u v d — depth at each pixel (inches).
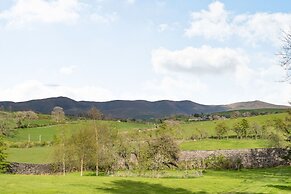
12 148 4896.7
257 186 2276.1
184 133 5772.6
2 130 5713.6
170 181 2390.5
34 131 6156.5
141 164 3572.8
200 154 4247.0
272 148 4355.3
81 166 3496.6
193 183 2320.4
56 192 1589.6
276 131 4707.2
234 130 5748.0
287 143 4441.4
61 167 3752.5
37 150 4729.3
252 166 4229.8
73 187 1822.1
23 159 4099.4
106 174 3265.3
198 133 5703.7
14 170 3619.6
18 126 6466.5
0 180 1898.4
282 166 4254.4
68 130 3735.2
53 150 3752.5
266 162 4286.4
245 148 4579.2
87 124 3740.2
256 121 6264.8
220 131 5762.8
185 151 4269.2
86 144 3595.0
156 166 3577.8
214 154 4259.4
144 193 1845.5
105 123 3799.2
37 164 3740.2
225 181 2522.1
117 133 3801.7
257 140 5260.8
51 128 6363.2
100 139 3661.4
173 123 6063.0
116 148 3688.5
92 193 1678.2
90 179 2261.3
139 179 2474.2
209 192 2003.0
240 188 2177.7
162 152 3700.8
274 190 2073.1
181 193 1934.1
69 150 3599.9
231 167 4131.4
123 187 1991.9
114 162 3666.3
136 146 3693.4
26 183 1831.9
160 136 3826.3
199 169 4060.0
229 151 4293.8
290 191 2030.0
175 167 3850.9
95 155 3602.4
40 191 1577.3
